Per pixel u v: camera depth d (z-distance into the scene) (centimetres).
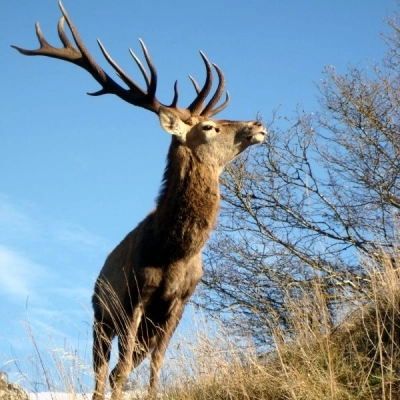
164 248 927
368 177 1686
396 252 914
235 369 793
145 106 1049
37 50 1059
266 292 1531
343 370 752
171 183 959
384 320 785
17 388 809
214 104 1091
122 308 943
